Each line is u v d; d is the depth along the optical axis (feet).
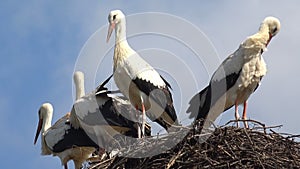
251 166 47.88
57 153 61.62
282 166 47.88
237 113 56.70
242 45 56.70
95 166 50.80
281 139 49.52
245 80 56.49
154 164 48.96
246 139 49.08
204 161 48.03
